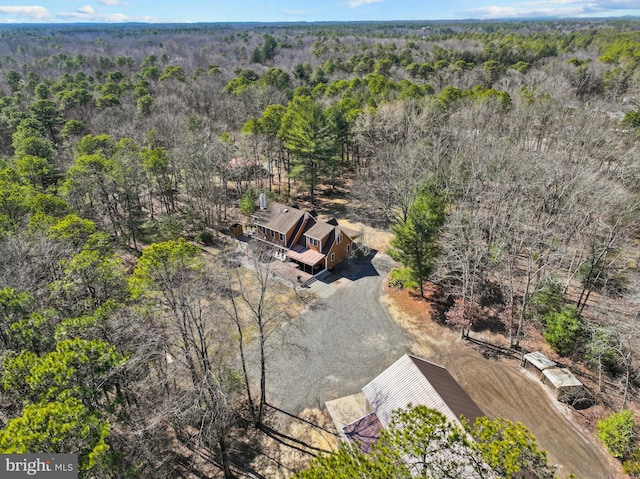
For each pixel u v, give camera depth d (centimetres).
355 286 3703
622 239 3416
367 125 5441
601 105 5991
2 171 4044
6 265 2272
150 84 9169
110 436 1611
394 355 2853
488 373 2673
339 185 6194
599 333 2612
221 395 1825
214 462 2141
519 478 1108
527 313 3092
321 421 2355
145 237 4472
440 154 4431
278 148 5947
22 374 1493
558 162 3866
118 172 4019
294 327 3131
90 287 2219
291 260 4144
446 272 3159
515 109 5878
